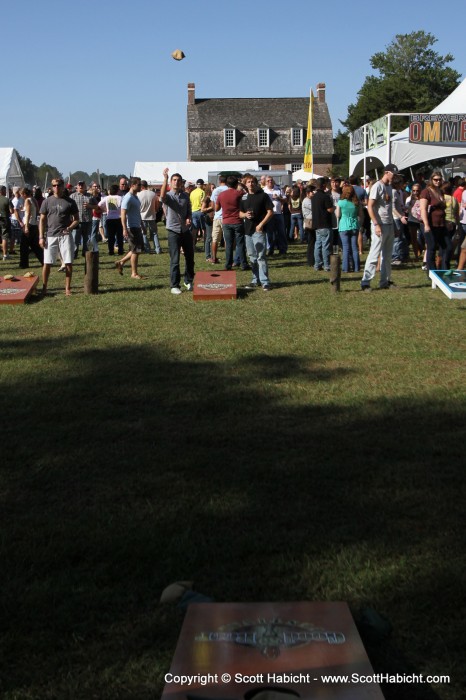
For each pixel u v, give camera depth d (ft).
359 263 53.11
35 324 34.37
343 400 21.47
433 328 31.71
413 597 11.15
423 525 13.55
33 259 66.39
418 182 57.93
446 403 20.98
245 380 23.82
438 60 299.58
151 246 76.79
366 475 15.79
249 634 9.21
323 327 32.17
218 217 57.77
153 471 16.38
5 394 22.88
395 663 9.69
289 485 15.39
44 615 10.94
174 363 26.21
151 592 11.51
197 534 13.30
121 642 10.27
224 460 16.90
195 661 8.73
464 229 47.75
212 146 286.46
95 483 15.83
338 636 9.12
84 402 21.79
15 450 17.97
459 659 9.71
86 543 13.06
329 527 13.51
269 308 37.09
